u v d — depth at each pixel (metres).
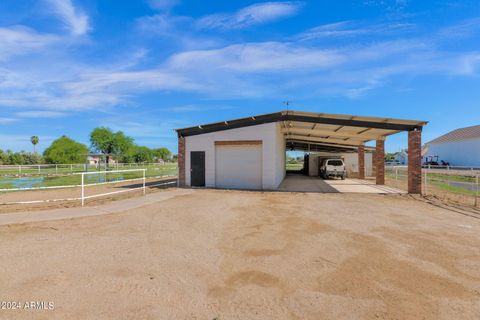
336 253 4.78
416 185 12.80
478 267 4.19
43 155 61.19
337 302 3.19
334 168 22.48
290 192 13.31
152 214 7.93
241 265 4.25
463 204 10.06
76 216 7.54
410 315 2.94
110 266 4.18
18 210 8.48
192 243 5.30
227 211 8.41
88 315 2.89
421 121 12.46
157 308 3.04
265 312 2.99
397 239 5.59
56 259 4.43
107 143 47.69
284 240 5.50
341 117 13.43
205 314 2.94
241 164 14.97
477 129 40.25
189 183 15.75
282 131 19.41
